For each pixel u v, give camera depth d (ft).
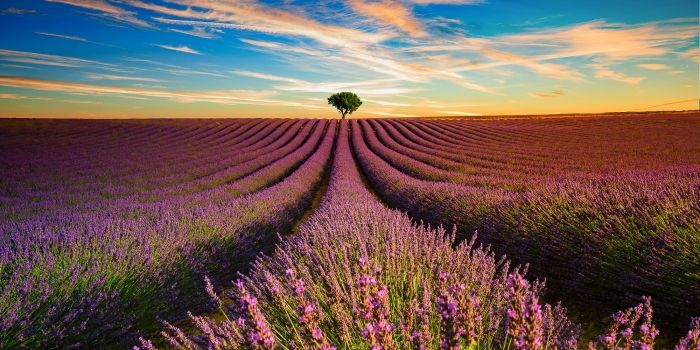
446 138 123.65
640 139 100.17
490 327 7.95
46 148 101.86
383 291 5.59
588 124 165.17
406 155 92.79
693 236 13.60
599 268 15.21
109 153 92.63
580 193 21.88
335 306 8.11
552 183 32.58
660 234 14.38
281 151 105.19
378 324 5.36
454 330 5.47
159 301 14.65
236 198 35.99
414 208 35.04
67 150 97.66
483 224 23.26
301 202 41.01
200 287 16.87
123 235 19.11
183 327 14.83
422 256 12.54
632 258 14.53
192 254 17.97
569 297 16.08
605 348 6.13
